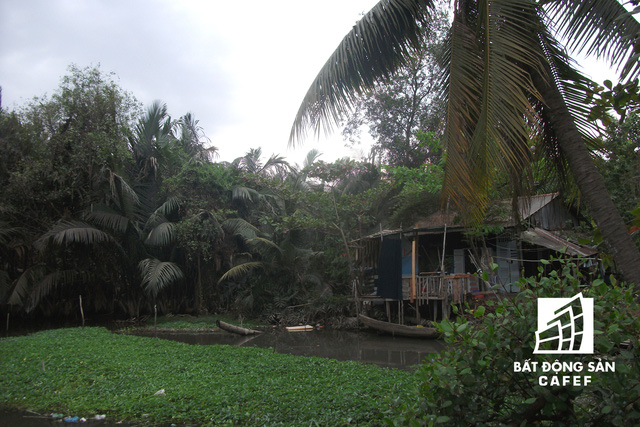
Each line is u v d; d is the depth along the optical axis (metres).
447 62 5.80
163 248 20.73
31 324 19.17
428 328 14.33
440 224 16.56
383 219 21.12
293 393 7.00
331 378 7.95
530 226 13.68
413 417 3.03
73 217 19.23
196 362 9.63
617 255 4.54
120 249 19.23
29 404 7.01
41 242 16.59
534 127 5.66
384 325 15.42
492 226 12.31
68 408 6.77
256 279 20.59
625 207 10.65
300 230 19.69
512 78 4.79
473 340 2.91
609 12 4.95
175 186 19.67
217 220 20.31
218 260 21.06
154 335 16.34
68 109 18.39
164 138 21.11
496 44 4.96
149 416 6.31
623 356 2.55
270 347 12.57
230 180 21.59
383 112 22.44
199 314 20.91
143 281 17.95
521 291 3.12
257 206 22.47
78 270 18.88
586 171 4.91
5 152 17.95
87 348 11.23
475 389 2.94
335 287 20.06
